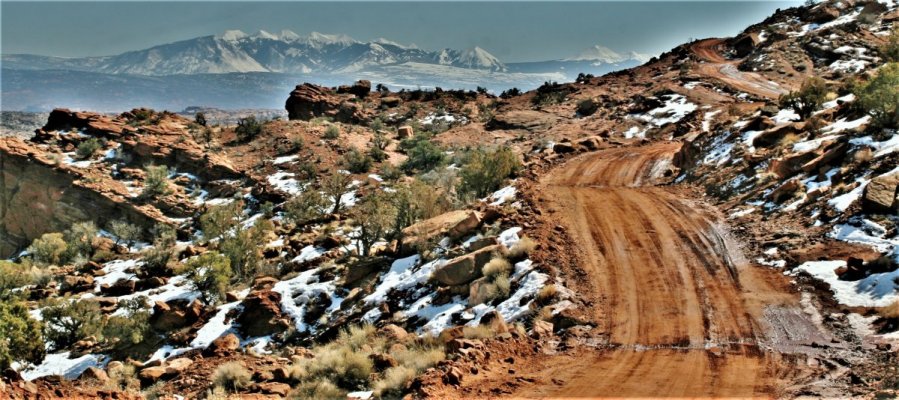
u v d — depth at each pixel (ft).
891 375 39.19
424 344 62.13
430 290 78.48
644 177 129.59
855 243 62.03
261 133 252.21
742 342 50.85
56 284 134.72
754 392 40.68
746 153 104.17
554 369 49.26
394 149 242.78
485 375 48.67
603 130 207.10
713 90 236.63
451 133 265.75
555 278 68.95
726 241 74.43
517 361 52.21
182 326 91.81
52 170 202.18
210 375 66.90
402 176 200.75
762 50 283.79
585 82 332.60
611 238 81.00
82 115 248.73
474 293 71.05
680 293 62.80
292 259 119.03
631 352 51.60
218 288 102.73
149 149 219.20
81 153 220.23
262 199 192.34
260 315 88.02
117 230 176.76
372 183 193.88
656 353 50.70
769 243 69.41
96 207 194.80
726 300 59.52
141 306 104.73
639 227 84.69
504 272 72.64
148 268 132.98
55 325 95.96
